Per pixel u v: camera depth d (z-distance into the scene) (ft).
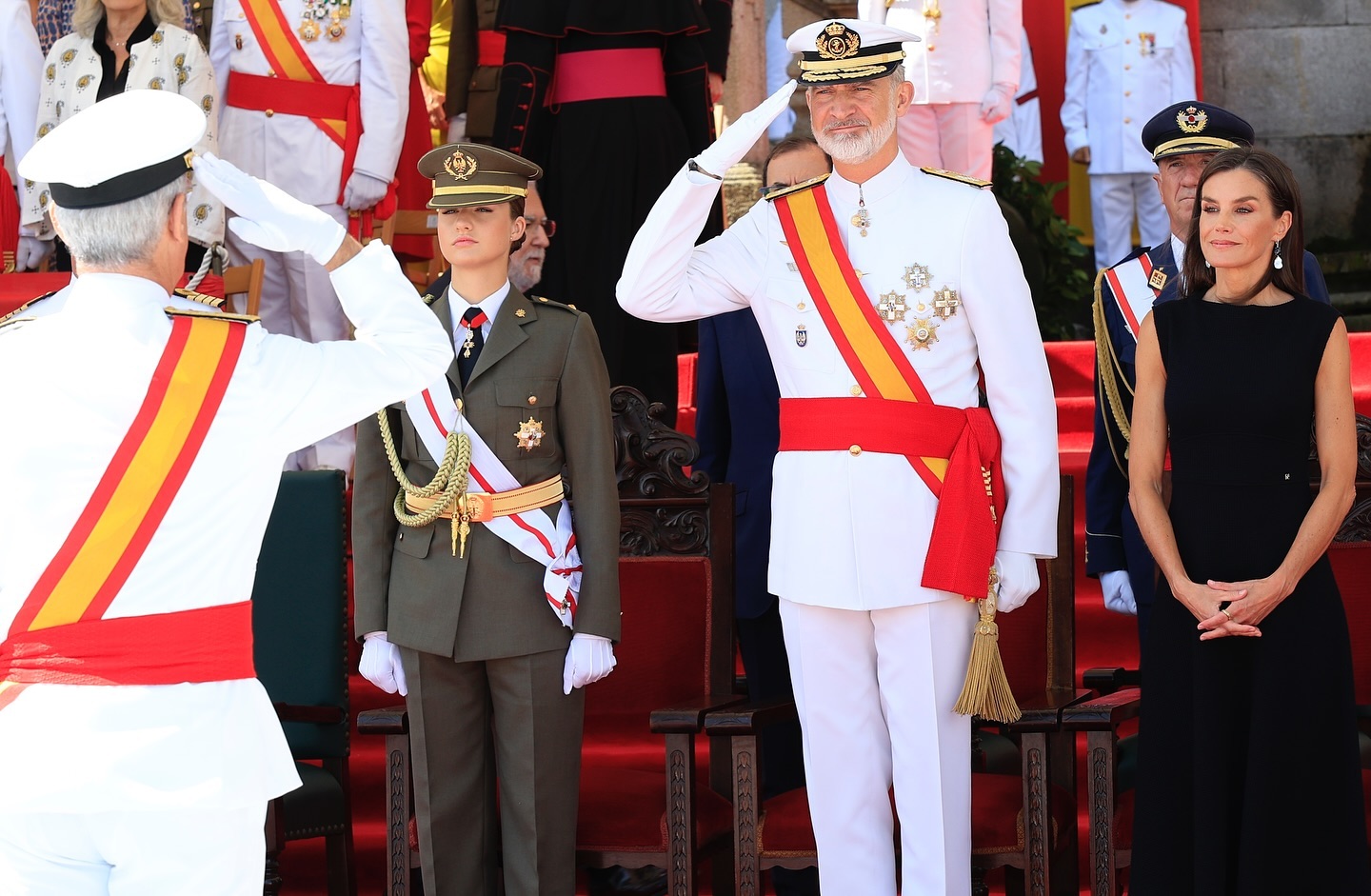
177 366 24.29
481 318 37.42
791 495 34.86
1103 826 36.47
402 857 38.09
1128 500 39.83
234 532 24.72
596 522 37.19
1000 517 34.45
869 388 34.04
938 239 34.27
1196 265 36.22
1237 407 34.47
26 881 23.80
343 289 26.03
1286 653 33.83
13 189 57.16
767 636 41.96
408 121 58.85
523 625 36.42
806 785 38.11
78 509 23.72
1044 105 90.68
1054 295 70.44
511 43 52.65
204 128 24.99
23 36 57.06
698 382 43.62
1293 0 91.56
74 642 23.62
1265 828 33.50
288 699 42.32
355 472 37.78
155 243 24.71
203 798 23.72
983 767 42.70
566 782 36.94
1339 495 34.12
